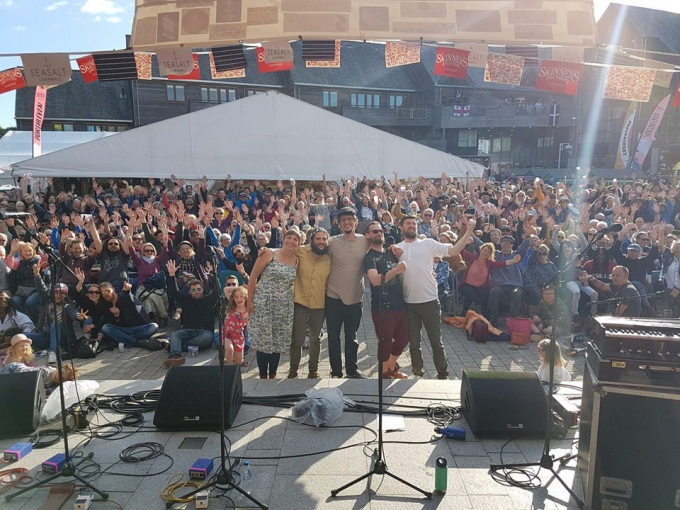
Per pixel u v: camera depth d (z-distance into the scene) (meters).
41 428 3.97
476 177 20.84
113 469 3.38
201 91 35.72
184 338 6.92
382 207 12.43
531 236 8.32
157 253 9.40
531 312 7.95
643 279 8.19
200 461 3.36
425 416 4.12
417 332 5.31
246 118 18.83
